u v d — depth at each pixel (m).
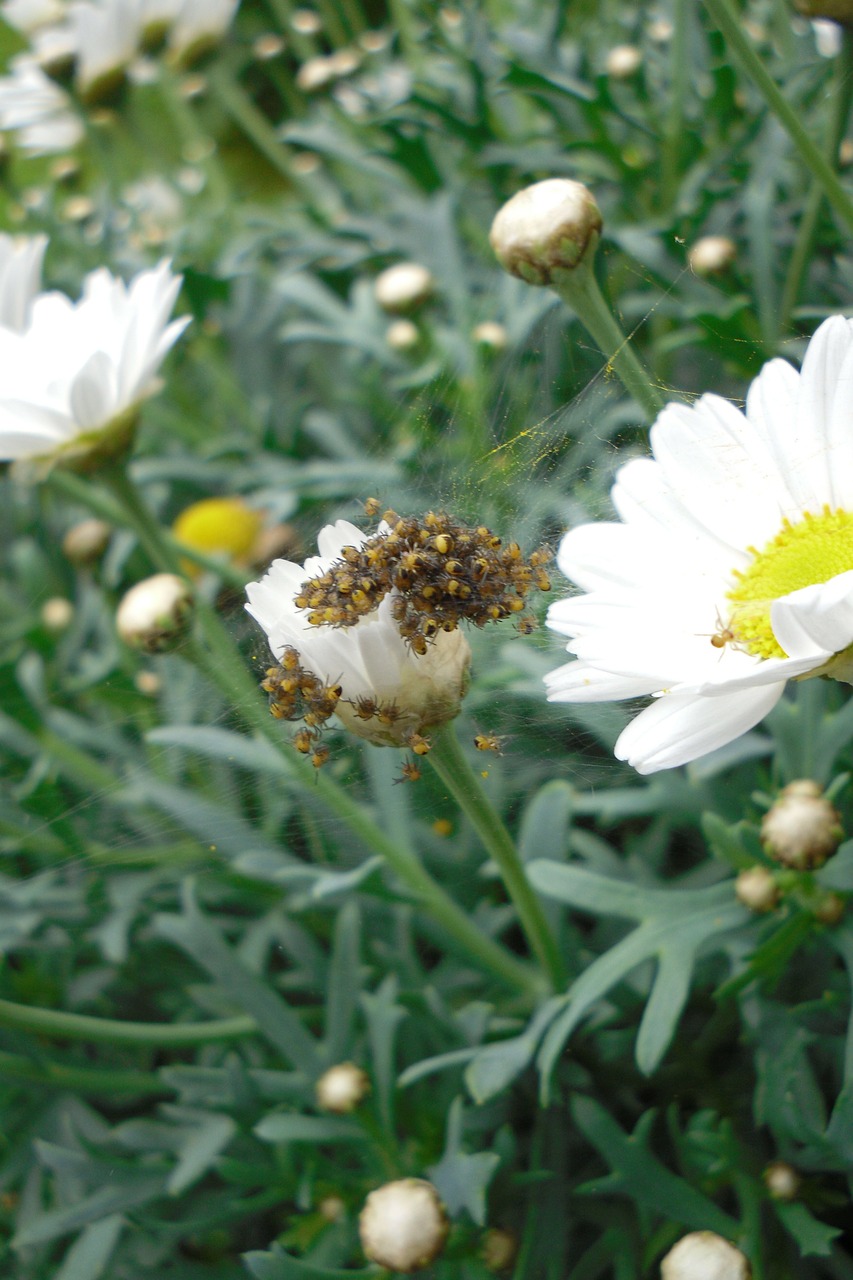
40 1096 0.32
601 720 0.31
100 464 0.30
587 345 0.35
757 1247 0.28
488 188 0.41
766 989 0.29
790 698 0.33
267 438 0.40
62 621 0.38
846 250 0.35
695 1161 0.29
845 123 0.30
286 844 0.33
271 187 0.56
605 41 0.39
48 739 0.34
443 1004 0.30
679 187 0.36
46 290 0.46
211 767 0.34
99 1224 0.30
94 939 0.33
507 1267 0.29
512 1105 0.31
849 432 0.26
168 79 0.43
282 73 0.47
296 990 0.33
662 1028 0.28
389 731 0.26
